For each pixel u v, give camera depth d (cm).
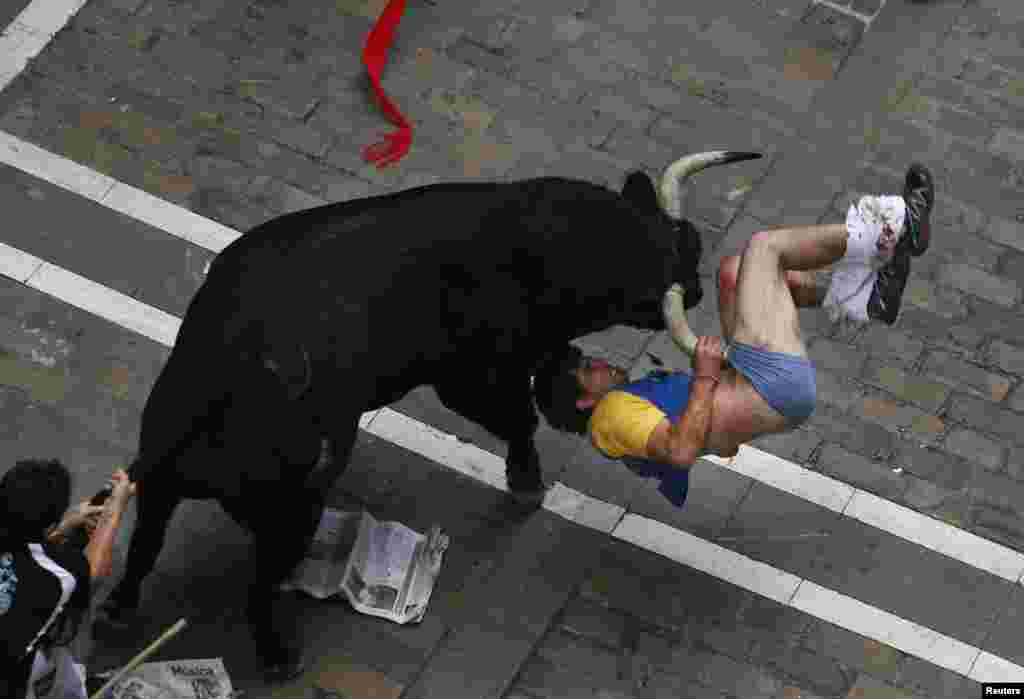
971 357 1281
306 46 1428
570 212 1002
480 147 1374
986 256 1333
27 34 1416
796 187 1362
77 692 1017
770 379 1027
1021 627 1163
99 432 1207
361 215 1011
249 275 990
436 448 1223
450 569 1170
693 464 1156
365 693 1115
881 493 1215
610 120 1394
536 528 1192
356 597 1144
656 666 1138
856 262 1050
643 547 1187
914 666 1143
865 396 1258
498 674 1129
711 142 1384
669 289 1022
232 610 1141
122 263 1293
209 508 1178
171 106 1384
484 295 1014
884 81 1427
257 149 1363
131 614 1102
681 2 1468
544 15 1454
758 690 1130
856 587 1173
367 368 992
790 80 1423
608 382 1061
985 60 1446
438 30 1439
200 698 1093
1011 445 1242
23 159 1340
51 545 952
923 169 1040
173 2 1446
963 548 1193
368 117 1388
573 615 1156
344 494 1196
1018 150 1395
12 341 1244
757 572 1178
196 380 963
